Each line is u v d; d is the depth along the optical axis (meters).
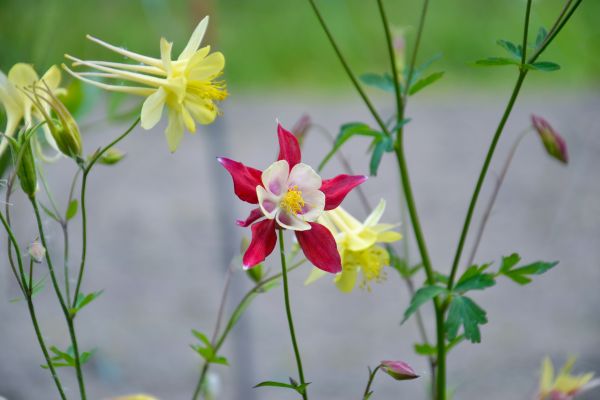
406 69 0.76
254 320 1.58
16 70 0.65
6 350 1.39
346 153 2.31
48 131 0.65
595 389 1.22
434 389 0.75
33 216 1.43
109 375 1.34
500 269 0.68
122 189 2.11
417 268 0.76
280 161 0.61
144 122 0.62
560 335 1.49
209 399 0.78
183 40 1.58
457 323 0.67
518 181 2.17
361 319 1.57
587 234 1.87
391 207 1.97
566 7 0.67
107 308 1.58
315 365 1.42
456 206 2.01
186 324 1.54
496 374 1.37
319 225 0.63
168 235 1.88
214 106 0.64
